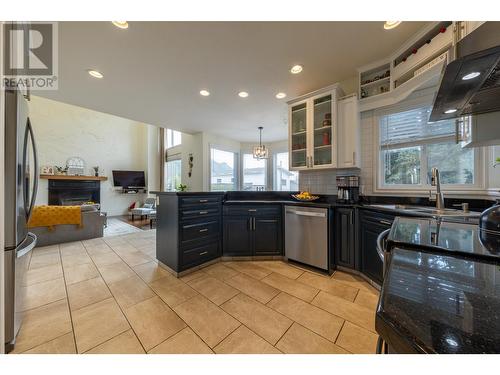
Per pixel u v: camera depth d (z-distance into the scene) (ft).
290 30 5.74
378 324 1.30
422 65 6.07
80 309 5.38
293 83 8.75
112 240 12.59
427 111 7.36
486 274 1.88
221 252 8.84
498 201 4.42
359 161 8.27
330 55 6.93
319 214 7.66
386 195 7.88
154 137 27.14
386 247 2.83
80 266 8.37
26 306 5.52
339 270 7.81
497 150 5.97
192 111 12.04
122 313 5.21
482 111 4.73
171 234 7.61
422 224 3.88
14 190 4.03
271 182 20.03
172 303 5.66
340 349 4.06
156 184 27.25
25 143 4.56
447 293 1.56
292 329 4.62
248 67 7.55
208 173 17.24
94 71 7.69
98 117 24.14
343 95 8.57
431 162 7.31
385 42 6.31
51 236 11.58
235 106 11.28
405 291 1.59
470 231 3.33
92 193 23.29
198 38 6.00
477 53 2.75
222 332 4.52
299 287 6.53
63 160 21.80
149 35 5.85
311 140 8.89
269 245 8.87
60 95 9.75
